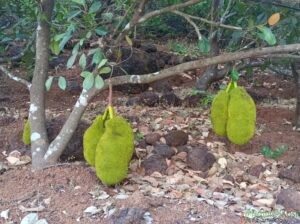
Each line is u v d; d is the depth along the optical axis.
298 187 2.32
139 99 3.38
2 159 2.48
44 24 2.30
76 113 2.22
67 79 3.88
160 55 4.57
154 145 2.60
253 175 2.43
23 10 3.30
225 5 3.44
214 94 3.52
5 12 3.47
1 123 2.89
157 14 2.04
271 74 4.46
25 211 1.97
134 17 2.06
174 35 5.69
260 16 2.66
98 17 2.35
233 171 2.43
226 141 2.77
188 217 1.94
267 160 2.59
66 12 2.29
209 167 2.43
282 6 2.53
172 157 2.49
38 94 2.33
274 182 2.36
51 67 4.21
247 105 2.15
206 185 2.27
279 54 2.19
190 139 2.75
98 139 2.17
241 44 3.08
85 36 2.04
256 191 2.26
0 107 3.26
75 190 2.12
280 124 3.13
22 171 2.26
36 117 2.33
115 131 2.09
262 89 4.05
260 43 2.92
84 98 2.19
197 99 3.39
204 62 2.05
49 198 2.05
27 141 2.47
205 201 2.09
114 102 3.40
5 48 3.84
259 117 3.26
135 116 3.04
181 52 4.92
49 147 2.28
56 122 2.57
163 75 2.09
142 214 1.88
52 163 2.28
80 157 2.44
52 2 2.29
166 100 3.37
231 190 2.25
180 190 2.18
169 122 3.00
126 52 3.78
